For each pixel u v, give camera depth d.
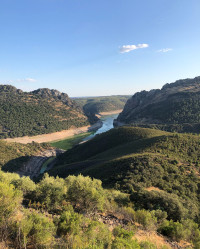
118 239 7.16
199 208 23.22
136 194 20.41
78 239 6.75
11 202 7.04
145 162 35.78
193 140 52.56
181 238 11.77
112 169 37.22
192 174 33.31
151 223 12.12
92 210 11.95
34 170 75.56
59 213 10.95
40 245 6.17
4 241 5.78
